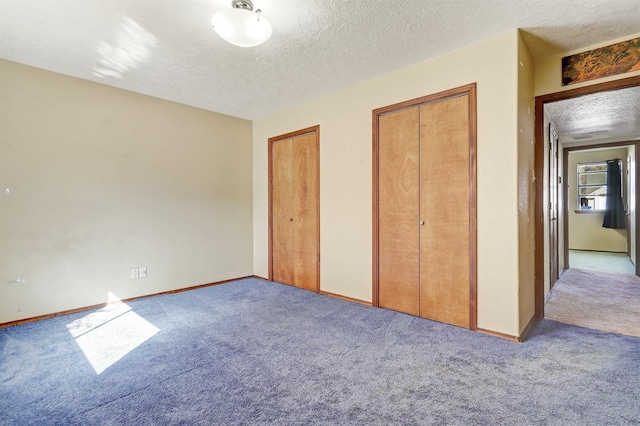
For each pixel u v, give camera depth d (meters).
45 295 2.90
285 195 4.18
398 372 1.91
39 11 2.02
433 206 2.76
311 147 3.82
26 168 2.81
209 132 4.15
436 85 2.70
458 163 2.61
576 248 7.28
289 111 4.06
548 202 3.53
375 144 3.14
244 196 4.56
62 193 3.01
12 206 2.74
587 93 2.55
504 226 2.36
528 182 2.61
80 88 3.11
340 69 2.94
